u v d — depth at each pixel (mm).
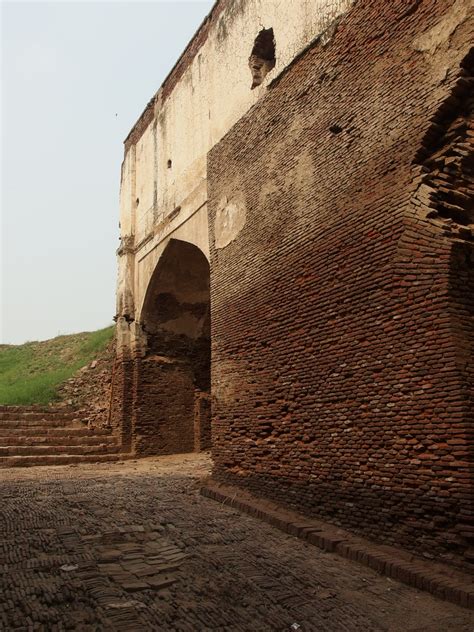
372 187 6477
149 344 15039
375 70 6711
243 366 8594
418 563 5184
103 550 5504
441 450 5227
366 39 6922
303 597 4602
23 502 7539
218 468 8875
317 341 7039
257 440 8031
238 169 9578
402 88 6297
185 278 14711
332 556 5695
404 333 5777
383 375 5961
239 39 10211
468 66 5750
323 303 7012
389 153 6316
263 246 8500
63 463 12852
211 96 11211
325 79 7566
